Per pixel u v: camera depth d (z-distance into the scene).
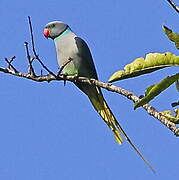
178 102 6.79
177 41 5.90
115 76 6.40
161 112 6.85
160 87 5.76
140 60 6.26
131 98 7.59
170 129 6.57
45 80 9.48
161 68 6.19
